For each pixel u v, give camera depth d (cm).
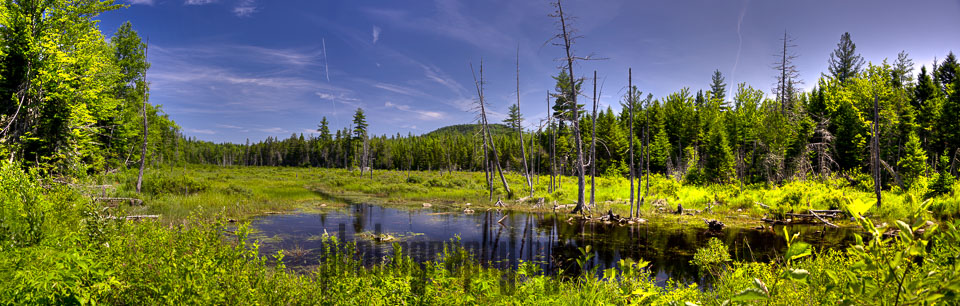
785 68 3575
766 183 3117
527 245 1316
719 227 1614
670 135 5506
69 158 1560
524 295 365
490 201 2869
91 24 1953
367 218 1938
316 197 3053
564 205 2484
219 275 328
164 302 298
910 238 123
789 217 1805
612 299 361
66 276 263
